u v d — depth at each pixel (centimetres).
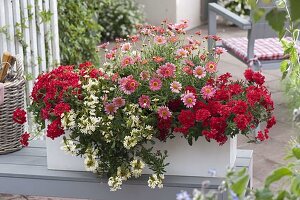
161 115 228
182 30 262
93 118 230
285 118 425
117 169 236
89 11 491
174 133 236
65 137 237
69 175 245
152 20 744
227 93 235
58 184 245
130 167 237
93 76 246
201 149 235
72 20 474
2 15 357
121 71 249
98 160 243
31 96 253
